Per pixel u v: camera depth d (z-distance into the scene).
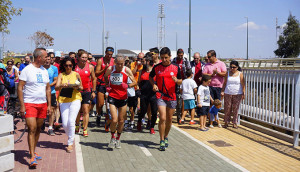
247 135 7.67
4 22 20.98
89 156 5.80
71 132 6.03
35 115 5.10
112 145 6.23
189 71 8.83
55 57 8.88
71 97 6.10
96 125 8.97
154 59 7.84
